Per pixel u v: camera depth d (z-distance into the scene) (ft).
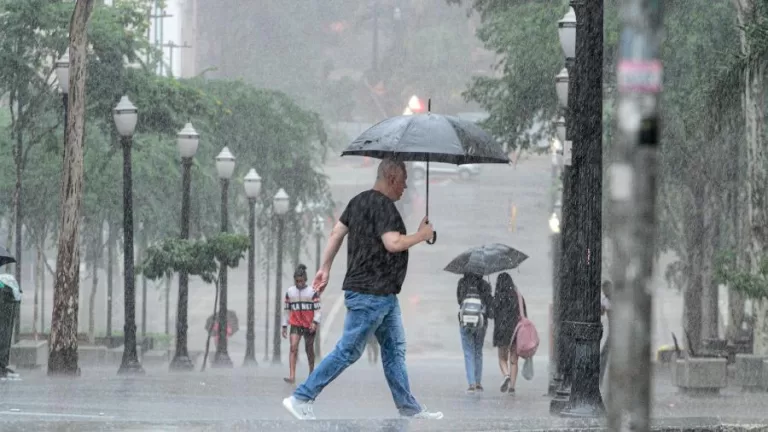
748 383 173.47
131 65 304.09
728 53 204.33
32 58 291.38
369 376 207.21
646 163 24.82
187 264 236.43
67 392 132.16
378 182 78.02
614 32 279.90
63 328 190.90
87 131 333.01
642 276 24.97
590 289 96.37
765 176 235.20
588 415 94.63
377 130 86.58
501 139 323.16
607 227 286.05
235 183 416.26
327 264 78.43
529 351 159.43
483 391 159.12
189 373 214.69
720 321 370.73
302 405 78.23
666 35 269.85
